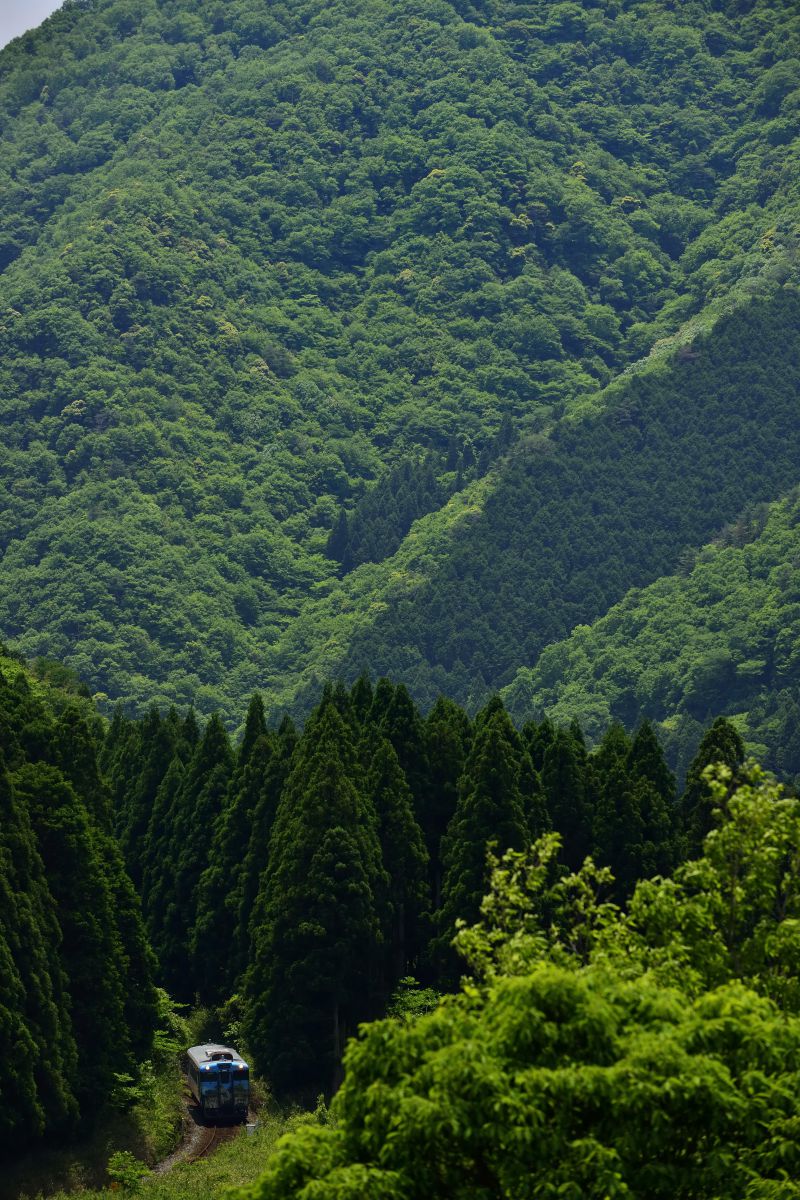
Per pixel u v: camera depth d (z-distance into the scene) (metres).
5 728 141.50
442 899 160.25
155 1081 143.25
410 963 157.50
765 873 76.38
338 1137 60.69
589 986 61.31
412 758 165.38
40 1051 125.69
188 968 173.25
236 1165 124.69
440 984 149.38
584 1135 58.84
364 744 165.88
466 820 150.88
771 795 78.12
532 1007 59.44
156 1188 118.75
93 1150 127.75
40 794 138.38
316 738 159.38
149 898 179.62
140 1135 132.50
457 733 169.25
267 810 165.50
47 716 160.38
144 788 189.62
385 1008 151.38
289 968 146.88
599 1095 57.84
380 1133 58.41
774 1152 59.44
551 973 60.03
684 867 77.69
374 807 157.12
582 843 156.25
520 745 160.75
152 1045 148.25
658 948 74.38
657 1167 59.00
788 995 73.12
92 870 139.50
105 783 159.00
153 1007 148.25
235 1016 159.75
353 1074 60.16
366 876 150.00
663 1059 58.44
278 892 149.62
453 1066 57.78
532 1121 57.31
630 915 76.44
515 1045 59.06
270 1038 147.62
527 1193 57.41
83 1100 132.38
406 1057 59.59
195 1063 141.88
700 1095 58.34
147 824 187.12
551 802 157.12
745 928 81.44
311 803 150.88
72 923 136.50
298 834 150.00
